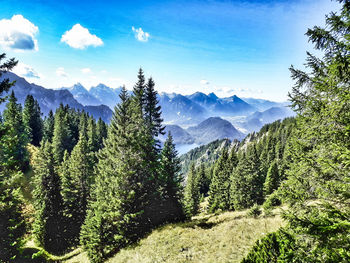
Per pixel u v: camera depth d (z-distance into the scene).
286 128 96.06
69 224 31.50
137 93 24.31
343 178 5.82
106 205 20.48
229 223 16.72
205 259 11.85
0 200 15.81
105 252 19.77
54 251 29.09
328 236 4.66
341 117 5.80
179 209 25.41
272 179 39.47
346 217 5.03
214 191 47.62
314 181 6.86
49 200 30.14
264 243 8.97
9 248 19.88
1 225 18.95
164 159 26.45
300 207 6.66
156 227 20.39
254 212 19.44
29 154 47.44
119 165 20.72
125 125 21.62
